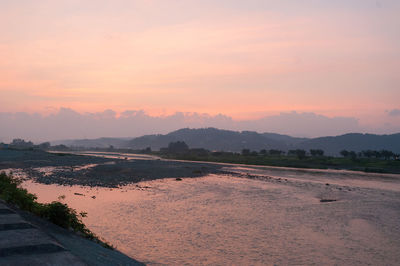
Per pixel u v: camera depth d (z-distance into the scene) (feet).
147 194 113.09
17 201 43.62
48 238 30.78
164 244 57.26
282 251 56.13
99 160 324.19
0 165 201.98
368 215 88.28
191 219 77.20
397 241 63.62
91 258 34.19
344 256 54.39
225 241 60.80
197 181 166.50
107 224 68.69
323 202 109.40
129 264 40.45
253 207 96.02
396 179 213.46
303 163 386.73
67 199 94.68
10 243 26.99
